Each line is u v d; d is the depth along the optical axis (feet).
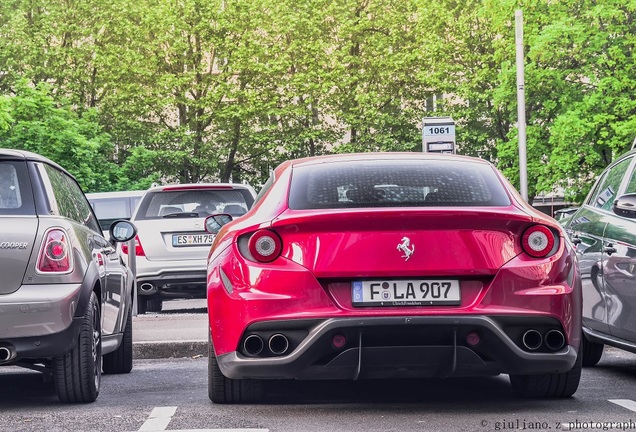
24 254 26.16
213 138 180.24
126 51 172.65
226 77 175.83
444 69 167.43
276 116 180.96
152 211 61.93
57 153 166.30
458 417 23.52
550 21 148.05
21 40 170.81
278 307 23.32
